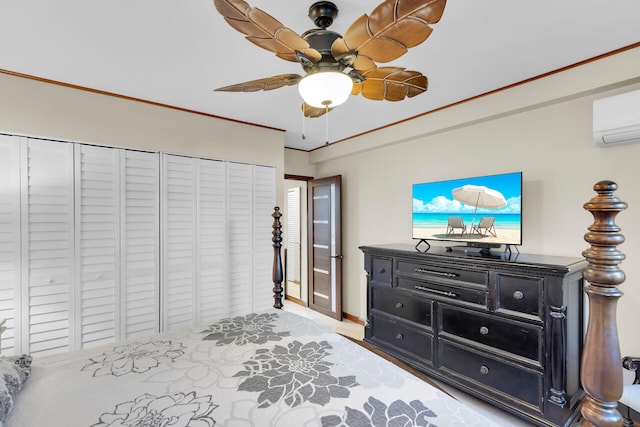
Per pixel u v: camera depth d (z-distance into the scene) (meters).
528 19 1.60
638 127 1.83
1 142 2.16
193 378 1.32
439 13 1.05
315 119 3.20
